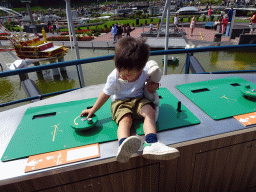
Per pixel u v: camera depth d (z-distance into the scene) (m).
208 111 1.36
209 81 1.87
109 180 1.12
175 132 1.17
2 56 12.27
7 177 0.92
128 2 79.56
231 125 1.22
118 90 1.25
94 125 1.20
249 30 12.45
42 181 1.02
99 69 9.45
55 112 1.46
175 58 9.33
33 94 4.20
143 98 1.25
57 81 8.55
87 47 14.05
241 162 1.37
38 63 10.78
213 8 38.78
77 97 1.70
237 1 39.94
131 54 1.02
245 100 1.48
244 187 1.52
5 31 8.80
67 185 1.06
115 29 15.72
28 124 1.31
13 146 1.11
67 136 1.17
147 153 0.97
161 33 15.73
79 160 0.99
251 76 1.98
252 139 1.29
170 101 1.52
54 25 23.98
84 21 33.38
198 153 1.22
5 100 6.73
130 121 1.18
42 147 1.08
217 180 1.40
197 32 17.59
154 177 1.21
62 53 9.83
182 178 1.29
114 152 1.04
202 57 9.99
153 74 1.15
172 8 39.91
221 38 13.60
